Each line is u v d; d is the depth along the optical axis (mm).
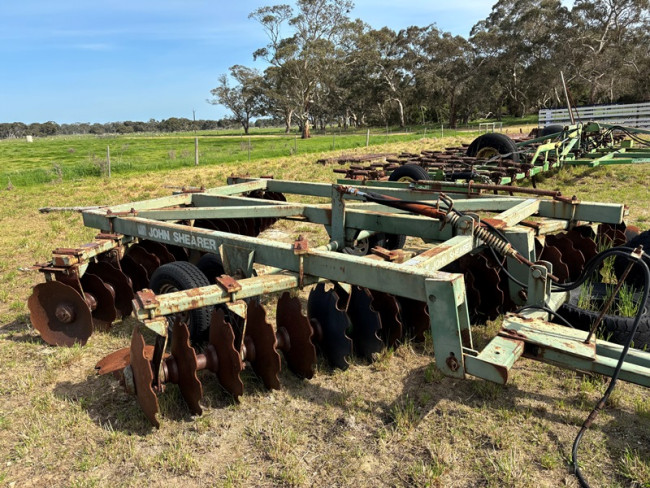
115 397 3811
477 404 3568
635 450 3027
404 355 4305
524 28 72938
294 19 76625
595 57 67062
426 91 82438
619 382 3781
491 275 4566
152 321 3217
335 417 3473
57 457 3156
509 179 9562
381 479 2887
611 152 12867
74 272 4633
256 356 3744
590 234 5605
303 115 79875
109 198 14430
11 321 5402
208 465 3045
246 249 4039
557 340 3260
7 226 10648
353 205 5988
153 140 87250
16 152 60094
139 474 2982
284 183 7148
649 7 65688
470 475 2889
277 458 3066
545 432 3234
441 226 4160
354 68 87000
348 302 4133
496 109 89812
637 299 4672
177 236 4637
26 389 3959
